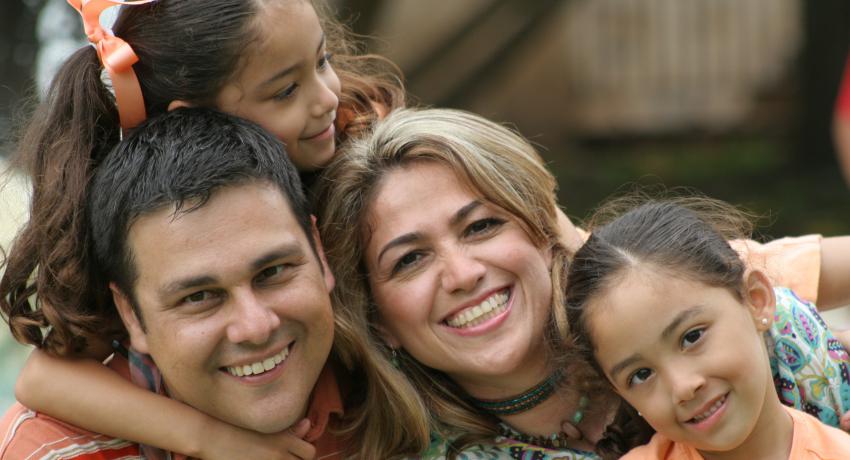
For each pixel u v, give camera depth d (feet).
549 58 41.73
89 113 10.30
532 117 41.81
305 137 10.80
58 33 22.22
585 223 12.60
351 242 10.53
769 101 42.01
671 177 36.40
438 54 31.12
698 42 44.91
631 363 9.66
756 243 12.06
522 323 10.50
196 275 9.14
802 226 31.27
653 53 45.06
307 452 10.14
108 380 10.14
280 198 9.52
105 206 9.52
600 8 43.29
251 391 9.66
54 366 10.24
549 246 10.89
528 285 10.50
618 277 9.70
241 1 10.36
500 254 10.34
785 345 10.89
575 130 42.24
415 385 10.97
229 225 9.20
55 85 10.46
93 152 10.27
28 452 10.00
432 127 10.53
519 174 10.62
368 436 10.84
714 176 36.32
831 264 11.98
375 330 10.87
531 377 10.82
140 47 10.45
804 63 35.91
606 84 43.37
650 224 10.00
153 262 9.26
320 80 10.89
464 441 10.84
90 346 10.39
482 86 31.63
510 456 10.80
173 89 10.41
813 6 35.19
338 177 10.60
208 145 9.49
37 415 10.25
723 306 9.57
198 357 9.41
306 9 10.69
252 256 9.23
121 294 9.73
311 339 9.75
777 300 11.12
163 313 9.38
